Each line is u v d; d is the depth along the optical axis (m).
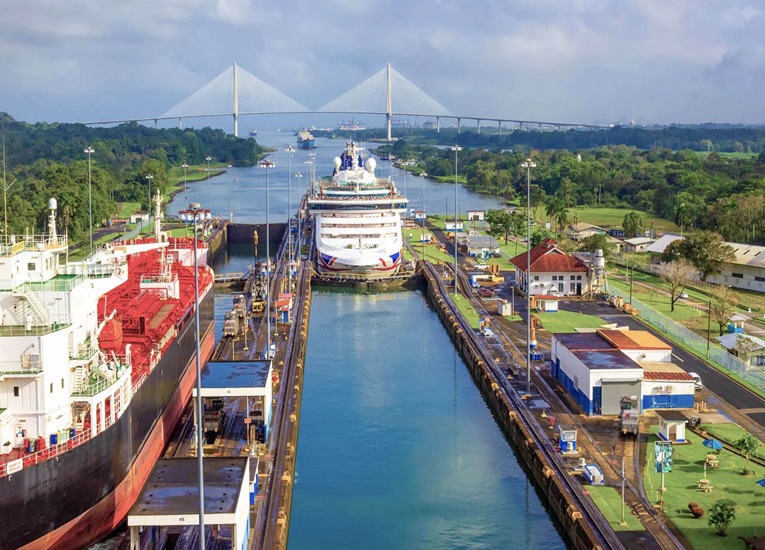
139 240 167.00
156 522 65.19
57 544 72.44
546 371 124.50
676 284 163.00
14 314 81.00
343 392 127.00
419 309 184.25
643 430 99.38
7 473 66.81
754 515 76.88
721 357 124.94
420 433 110.31
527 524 85.31
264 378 99.44
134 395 85.56
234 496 68.12
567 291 177.88
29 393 74.94
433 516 87.06
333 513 87.69
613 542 72.25
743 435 96.38
